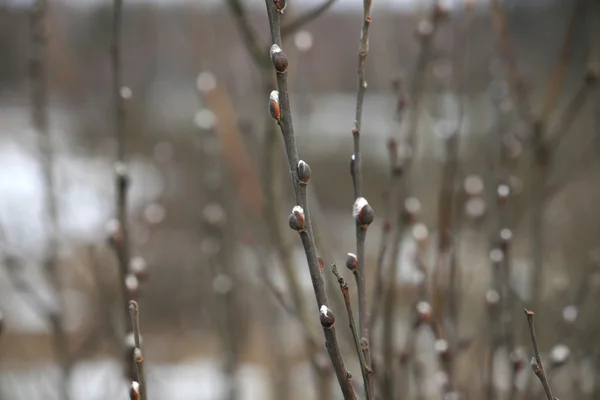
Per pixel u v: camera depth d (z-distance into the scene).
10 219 3.97
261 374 3.73
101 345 3.37
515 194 2.12
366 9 1.13
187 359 4.35
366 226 1.11
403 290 2.42
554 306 2.69
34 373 3.12
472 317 2.49
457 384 1.93
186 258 5.22
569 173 3.44
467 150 2.59
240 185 2.98
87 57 5.26
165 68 6.25
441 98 2.34
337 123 6.27
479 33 2.57
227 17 3.52
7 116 7.39
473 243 2.72
